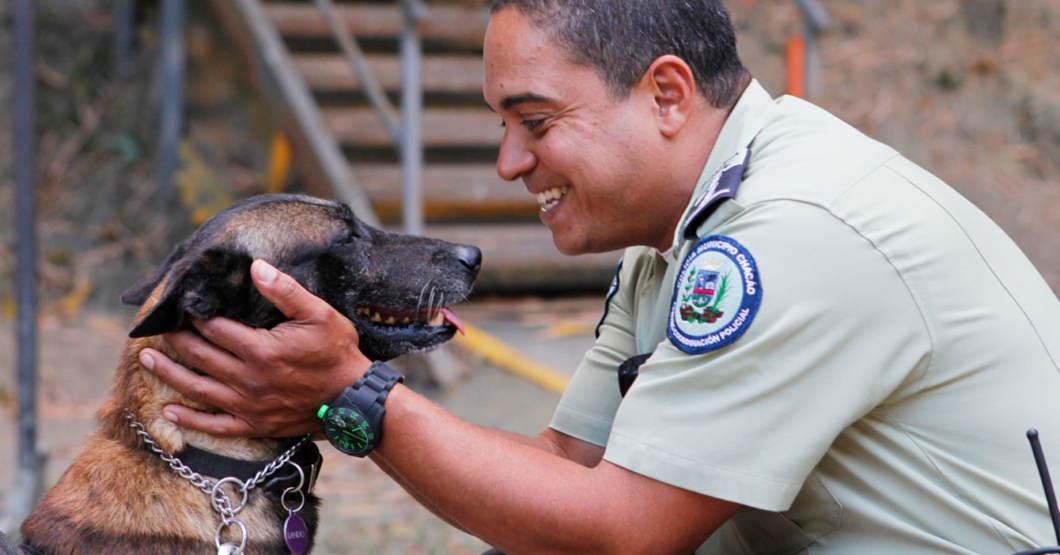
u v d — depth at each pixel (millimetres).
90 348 6473
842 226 1827
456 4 8117
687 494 1870
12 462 5039
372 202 6738
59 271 7312
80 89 8094
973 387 1860
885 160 1967
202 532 2250
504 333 6324
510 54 2066
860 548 1975
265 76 6820
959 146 7867
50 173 7801
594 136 2062
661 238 2242
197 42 8188
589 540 1902
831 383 1808
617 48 2006
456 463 1937
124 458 2291
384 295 2613
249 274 2240
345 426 2000
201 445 2293
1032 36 8625
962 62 8438
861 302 1804
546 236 6961
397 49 7867
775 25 8477
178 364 2154
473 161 7438
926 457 1890
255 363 2006
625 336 2496
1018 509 1864
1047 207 7391
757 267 1827
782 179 1921
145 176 7898
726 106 2141
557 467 1942
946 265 1853
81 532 2195
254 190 7754
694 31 2049
